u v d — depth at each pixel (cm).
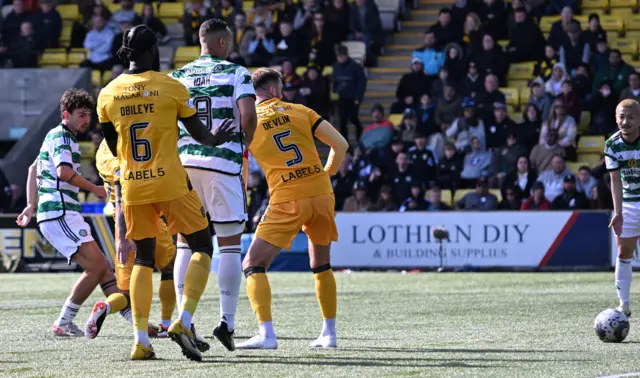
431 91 4894
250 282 1666
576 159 4538
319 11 5253
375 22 5341
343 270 4200
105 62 5456
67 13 5925
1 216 4222
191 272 1484
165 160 1463
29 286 3378
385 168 4447
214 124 1605
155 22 5553
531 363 1460
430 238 4141
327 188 1706
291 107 1714
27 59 5506
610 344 1705
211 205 1609
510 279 3547
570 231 4044
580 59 4788
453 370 1391
